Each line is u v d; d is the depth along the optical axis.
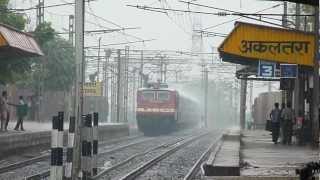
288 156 34.69
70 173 21.45
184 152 50.47
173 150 51.41
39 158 38.31
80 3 24.03
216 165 25.67
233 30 43.28
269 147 43.25
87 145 23.39
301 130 46.12
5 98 48.88
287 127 46.62
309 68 44.03
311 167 13.61
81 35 24.00
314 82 41.19
